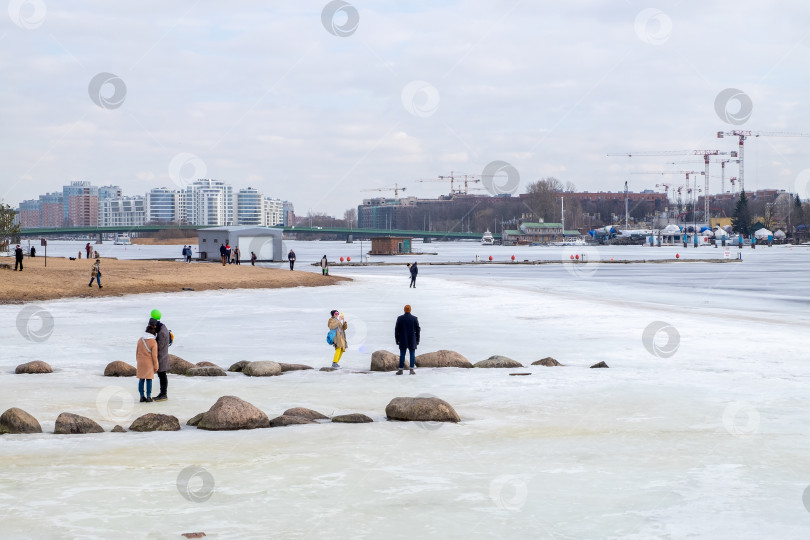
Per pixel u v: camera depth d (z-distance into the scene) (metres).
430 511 9.48
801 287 62.31
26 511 9.37
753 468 11.47
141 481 10.69
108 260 82.75
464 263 108.75
